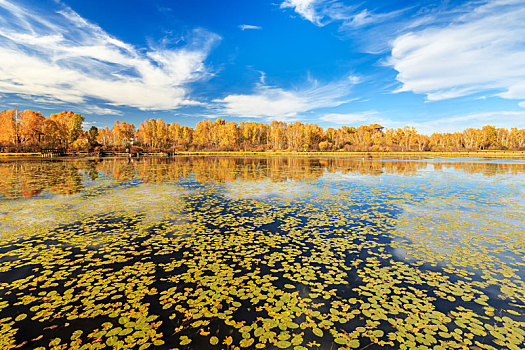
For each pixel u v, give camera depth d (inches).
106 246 230.2
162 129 3398.1
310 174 836.6
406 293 159.2
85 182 630.5
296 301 150.8
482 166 1174.3
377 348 115.8
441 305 147.5
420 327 129.5
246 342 119.0
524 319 135.6
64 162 1357.0
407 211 360.8
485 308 144.3
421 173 867.4
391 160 1702.8
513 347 115.7
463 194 486.0
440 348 115.6
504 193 494.9
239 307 145.3
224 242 242.8
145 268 189.5
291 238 254.7
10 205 383.6
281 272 185.5
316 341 120.0
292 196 466.9
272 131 3486.7
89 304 145.7
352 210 366.6
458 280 174.7
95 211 352.5
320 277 178.4
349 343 118.4
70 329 126.3
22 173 811.4
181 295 155.3
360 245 236.8
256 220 316.2
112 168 1025.5
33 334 123.0
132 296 153.7
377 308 144.3
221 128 3447.3
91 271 183.9
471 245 236.5
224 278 176.1
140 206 383.9
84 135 3009.4
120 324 130.2
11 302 147.3
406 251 223.1
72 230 273.0
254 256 212.4
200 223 302.2
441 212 356.2
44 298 151.1
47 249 222.1
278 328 128.6
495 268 191.6
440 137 4033.0
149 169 994.7
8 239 244.8
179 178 724.0
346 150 3223.4
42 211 350.0
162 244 236.7
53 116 2719.0
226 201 422.9
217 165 1229.1
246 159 1817.2
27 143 2217.0
